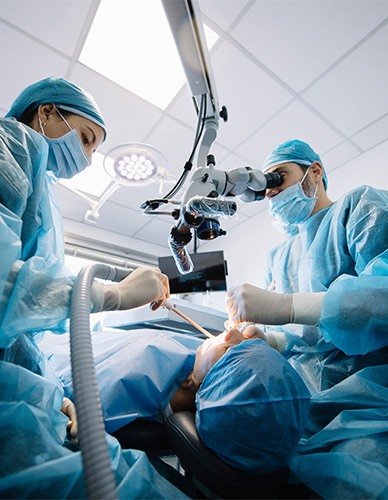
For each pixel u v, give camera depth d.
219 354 0.86
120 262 3.73
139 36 1.71
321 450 0.68
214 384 0.69
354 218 0.92
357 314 0.74
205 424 0.63
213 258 2.73
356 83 2.04
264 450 0.58
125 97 2.08
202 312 2.09
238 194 0.99
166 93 2.07
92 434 0.38
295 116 2.29
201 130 1.01
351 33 1.74
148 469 0.57
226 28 1.71
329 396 0.78
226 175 0.95
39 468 0.41
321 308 0.83
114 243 3.76
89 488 0.34
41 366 0.73
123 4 1.57
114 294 0.73
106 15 1.62
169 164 2.66
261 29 1.71
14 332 0.48
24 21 1.64
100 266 0.78
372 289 0.75
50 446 0.46
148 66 1.88
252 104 2.19
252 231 3.56
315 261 1.04
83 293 0.58
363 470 0.56
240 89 2.07
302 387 0.66
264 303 0.89
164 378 0.90
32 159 0.70
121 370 0.88
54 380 0.79
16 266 0.53
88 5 1.58
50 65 1.85
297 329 1.00
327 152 2.65
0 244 0.49
